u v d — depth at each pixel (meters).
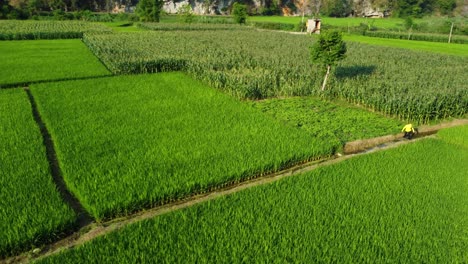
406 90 21.73
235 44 39.78
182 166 11.04
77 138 12.66
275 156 12.04
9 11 76.50
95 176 10.07
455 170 11.94
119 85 20.48
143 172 10.49
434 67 31.48
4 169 10.41
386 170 11.73
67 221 8.27
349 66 28.91
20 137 12.68
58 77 22.23
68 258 7.15
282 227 8.45
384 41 59.12
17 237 7.64
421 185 10.78
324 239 8.05
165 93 19.17
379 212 9.17
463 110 19.25
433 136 15.93
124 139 12.83
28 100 16.84
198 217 8.69
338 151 13.81
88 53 32.91
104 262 7.07
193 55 30.52
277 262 7.25
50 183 9.74
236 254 7.45
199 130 14.12
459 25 80.31
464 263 7.54
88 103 16.83
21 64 26.05
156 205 9.62
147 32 51.91
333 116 17.42
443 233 8.44
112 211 8.90
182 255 7.35
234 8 76.81
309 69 26.36
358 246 7.89
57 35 45.91
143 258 7.18
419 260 7.56
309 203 9.46
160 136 13.29
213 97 18.73
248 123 15.16
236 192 9.91
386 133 15.45
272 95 20.98
